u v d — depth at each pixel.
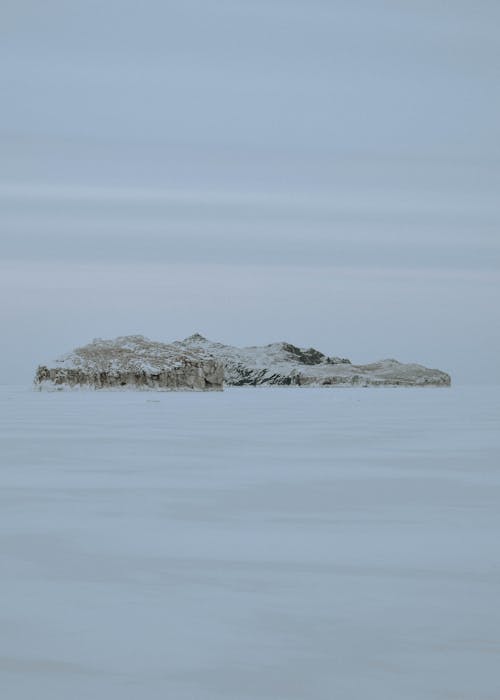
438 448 53.31
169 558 23.09
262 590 19.92
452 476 39.78
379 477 39.41
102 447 54.47
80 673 15.05
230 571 21.70
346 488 35.97
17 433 66.44
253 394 194.50
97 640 16.56
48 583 20.50
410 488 35.97
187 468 43.06
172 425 76.19
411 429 70.38
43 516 29.47
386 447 54.09
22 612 18.23
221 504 31.97
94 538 25.75
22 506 31.55
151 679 14.77
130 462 45.84
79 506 31.52
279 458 47.62
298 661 15.51
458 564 22.41
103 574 21.39
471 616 17.91
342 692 14.27
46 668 15.26
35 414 97.12
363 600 19.09
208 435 64.06
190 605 18.72
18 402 138.88
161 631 17.03
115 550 24.08
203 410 108.12
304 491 35.16
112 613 18.14
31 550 24.09
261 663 15.42
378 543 25.00
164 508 31.16
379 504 31.97
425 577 21.09
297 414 96.88
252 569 21.91
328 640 16.52
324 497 33.62
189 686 14.50
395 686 14.47
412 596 19.39
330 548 24.34
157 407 117.62
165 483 37.56
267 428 71.94
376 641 16.47
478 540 25.42
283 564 22.42
